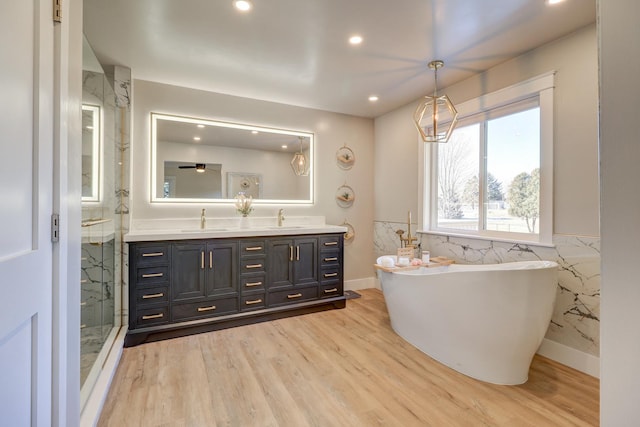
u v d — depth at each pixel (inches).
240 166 142.9
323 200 163.2
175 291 108.3
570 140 89.1
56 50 42.3
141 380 81.3
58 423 42.4
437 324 91.7
